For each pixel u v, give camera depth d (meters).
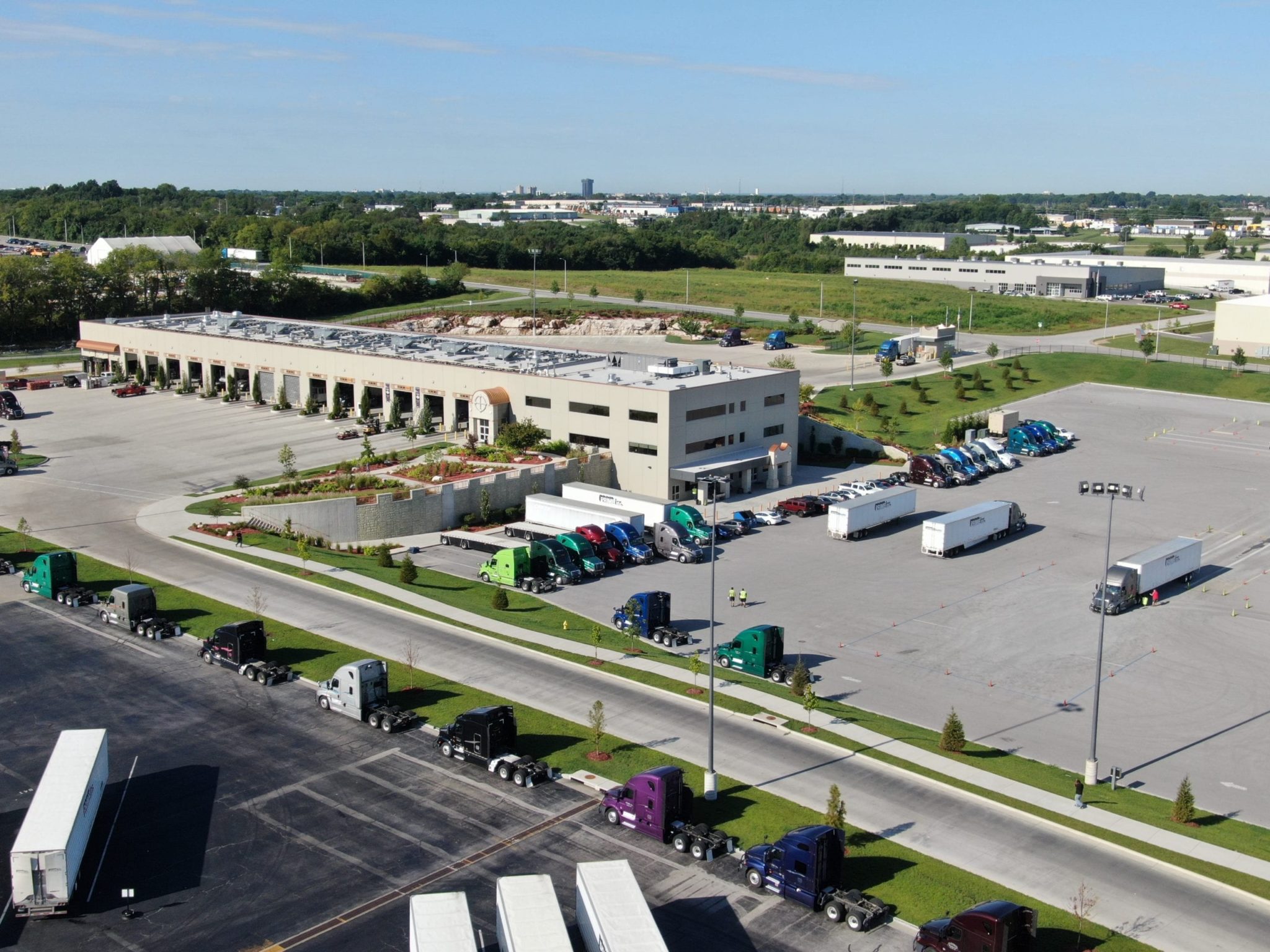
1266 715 57.19
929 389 145.25
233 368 139.38
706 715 53.94
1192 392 147.12
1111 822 44.69
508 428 105.81
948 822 44.19
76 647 61.97
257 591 67.19
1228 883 40.06
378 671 53.53
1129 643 66.88
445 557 82.69
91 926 37.25
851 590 75.88
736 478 101.88
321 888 39.53
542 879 35.81
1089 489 51.69
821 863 38.34
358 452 109.62
